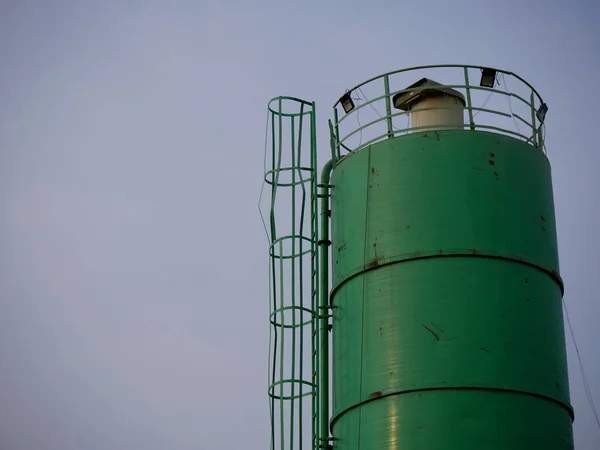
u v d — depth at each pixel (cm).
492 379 2691
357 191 3012
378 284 2859
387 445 2692
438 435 2647
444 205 2867
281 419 2955
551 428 2712
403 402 2708
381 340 2797
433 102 3112
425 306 2773
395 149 2978
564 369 2838
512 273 2817
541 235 2919
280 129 3262
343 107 3175
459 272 2792
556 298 2911
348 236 2992
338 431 2889
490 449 2627
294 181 3200
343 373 2892
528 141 3073
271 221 3197
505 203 2891
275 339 3072
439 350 2722
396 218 2892
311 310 3084
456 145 2939
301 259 3112
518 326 2766
